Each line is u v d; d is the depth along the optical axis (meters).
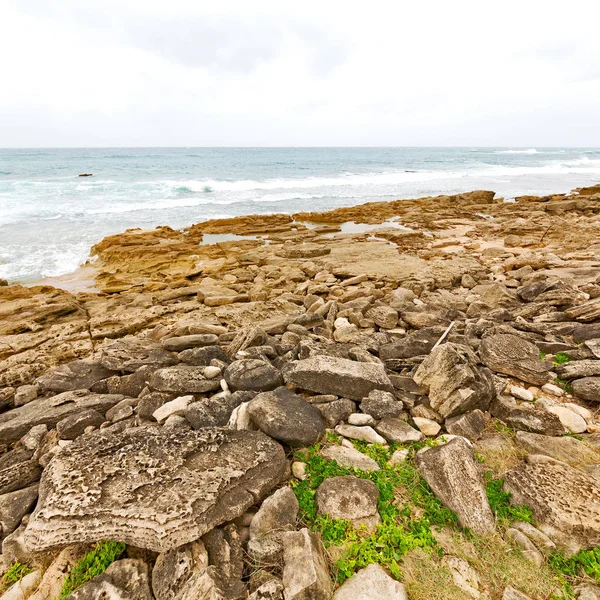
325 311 7.96
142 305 10.05
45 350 7.12
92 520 2.76
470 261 12.79
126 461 3.24
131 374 5.50
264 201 29.86
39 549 2.70
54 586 2.67
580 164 79.88
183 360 5.71
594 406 4.45
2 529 3.18
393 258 13.99
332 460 3.67
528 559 2.69
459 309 8.12
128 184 35.34
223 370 5.23
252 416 4.02
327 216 23.06
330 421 4.23
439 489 3.23
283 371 4.89
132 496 2.90
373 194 34.44
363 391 4.55
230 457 3.39
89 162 63.53
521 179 47.94
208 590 2.34
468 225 20.73
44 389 5.42
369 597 2.36
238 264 13.95
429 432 4.12
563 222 18.34
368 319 7.52
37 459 3.93
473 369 4.42
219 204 28.00
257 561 2.67
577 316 6.43
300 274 12.37
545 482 3.15
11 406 5.34
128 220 21.84
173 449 3.40
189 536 2.67
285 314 8.52
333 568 2.66
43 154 90.56
